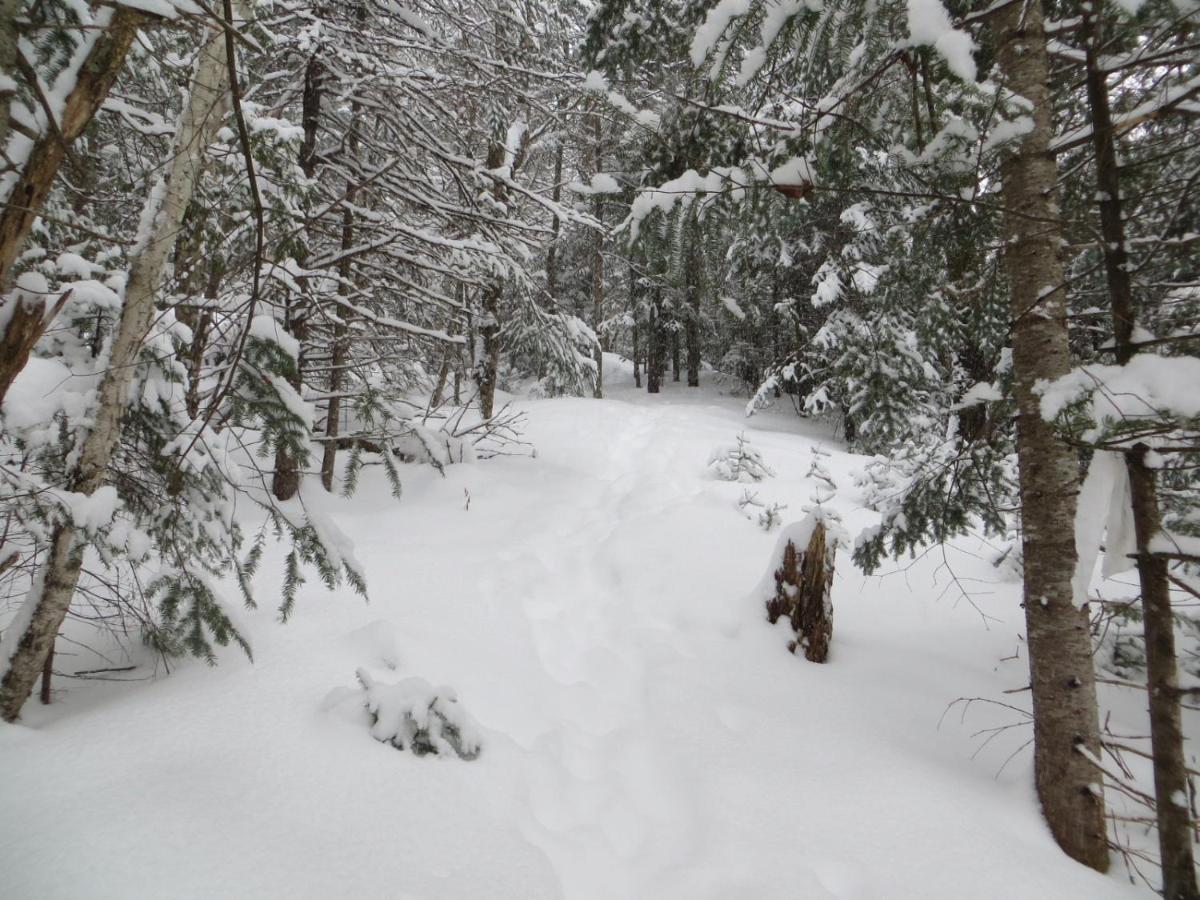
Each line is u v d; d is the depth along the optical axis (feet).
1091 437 6.84
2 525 8.59
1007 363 11.47
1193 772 7.29
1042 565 8.86
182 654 9.96
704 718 11.27
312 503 9.99
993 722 11.66
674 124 11.99
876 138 9.27
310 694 9.62
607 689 12.76
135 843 5.84
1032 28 8.51
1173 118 7.61
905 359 14.71
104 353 8.21
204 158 8.02
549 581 17.95
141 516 9.32
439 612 14.25
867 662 14.12
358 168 22.49
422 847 6.86
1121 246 7.27
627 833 8.57
